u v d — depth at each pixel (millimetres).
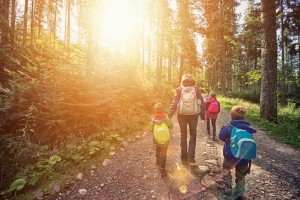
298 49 28859
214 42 29609
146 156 5184
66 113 5578
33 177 3680
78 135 5512
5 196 3328
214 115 6738
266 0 9945
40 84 5141
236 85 51906
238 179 3254
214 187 3732
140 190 3711
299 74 29266
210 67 34531
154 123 4391
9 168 3744
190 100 4535
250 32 17297
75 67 6965
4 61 5359
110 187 3795
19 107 4734
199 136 7105
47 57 6887
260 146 6219
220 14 28000
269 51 9859
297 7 24516
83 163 4520
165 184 3893
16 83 4812
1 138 4102
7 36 6105
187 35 22344
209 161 4875
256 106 16062
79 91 6062
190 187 3781
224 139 3367
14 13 7117
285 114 11344
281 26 26656
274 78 9828
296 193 3600
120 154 5199
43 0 14281
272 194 3561
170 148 5793
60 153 4500
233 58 45531
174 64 26922
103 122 6574
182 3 21875
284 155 5531
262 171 4473
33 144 4336
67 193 3568
